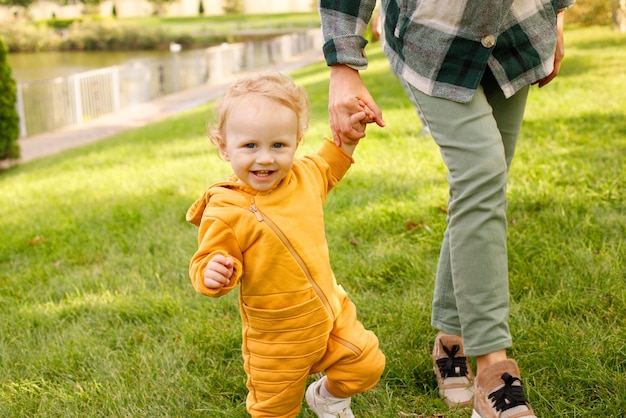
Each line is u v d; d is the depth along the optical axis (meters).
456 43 2.02
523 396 2.02
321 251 1.94
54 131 16.55
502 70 2.07
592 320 2.67
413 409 2.28
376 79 12.35
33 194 6.91
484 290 2.05
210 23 66.38
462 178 2.03
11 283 4.01
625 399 2.11
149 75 21.89
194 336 2.89
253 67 30.42
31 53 51.41
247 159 1.82
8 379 2.77
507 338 2.07
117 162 8.31
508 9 2.03
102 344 3.01
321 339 1.94
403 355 2.56
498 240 2.05
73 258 4.35
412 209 4.18
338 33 2.08
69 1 82.50
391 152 5.82
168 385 2.56
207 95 22.31
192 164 6.98
